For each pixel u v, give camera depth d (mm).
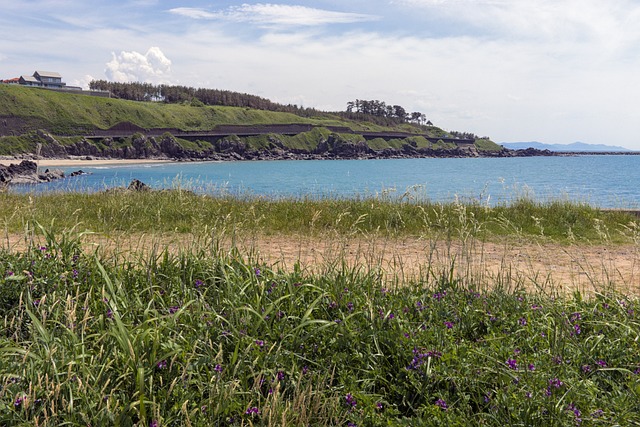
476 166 159750
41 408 2941
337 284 5008
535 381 3363
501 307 4906
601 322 4289
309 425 3135
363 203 14102
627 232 12039
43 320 3756
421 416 3324
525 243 10641
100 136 173625
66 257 5352
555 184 65188
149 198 14562
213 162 184500
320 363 3781
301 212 12984
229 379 3438
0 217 11227
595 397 3326
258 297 4301
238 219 11969
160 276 5250
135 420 3115
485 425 3115
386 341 3961
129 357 3305
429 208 13070
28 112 172250
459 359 3701
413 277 6152
